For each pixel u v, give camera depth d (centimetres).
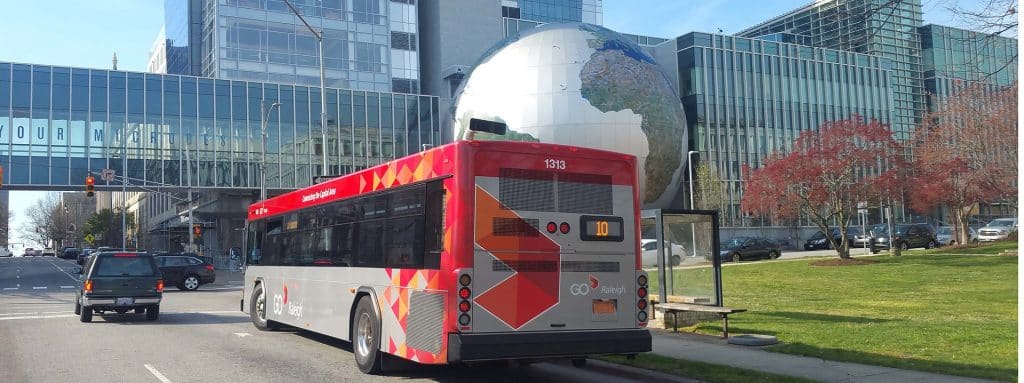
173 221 8231
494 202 885
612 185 962
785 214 3416
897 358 1023
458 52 7812
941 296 1936
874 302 1830
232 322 1745
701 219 1543
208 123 5138
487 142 895
